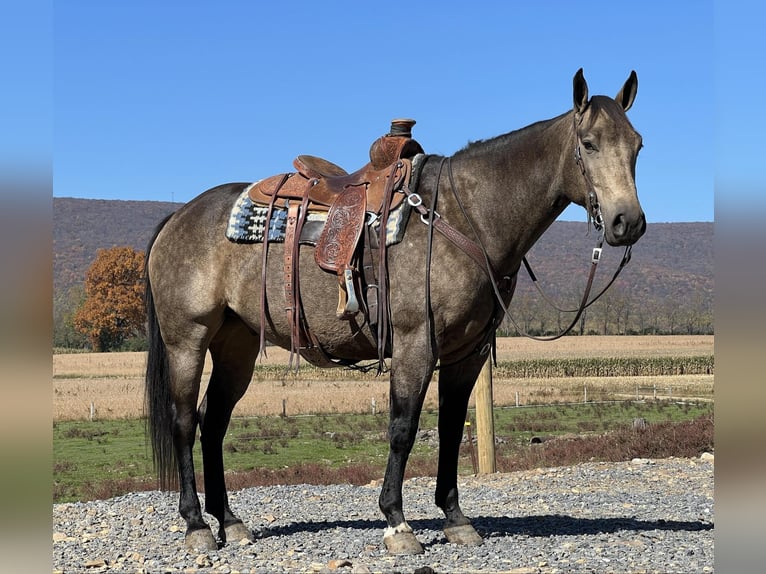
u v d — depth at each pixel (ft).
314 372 174.70
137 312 273.54
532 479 34.19
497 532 20.29
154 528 22.75
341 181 18.81
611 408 108.99
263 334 18.79
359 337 17.94
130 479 54.34
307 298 18.21
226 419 20.56
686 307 426.10
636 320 380.17
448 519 18.76
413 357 16.97
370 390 137.39
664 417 95.50
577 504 26.48
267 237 18.67
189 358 19.54
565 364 180.24
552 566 16.29
